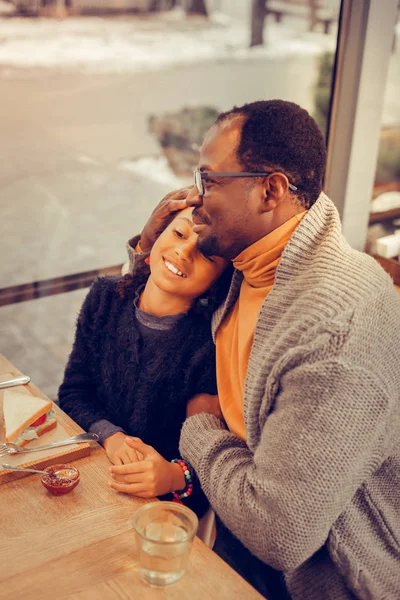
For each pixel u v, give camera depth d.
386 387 0.93
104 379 1.36
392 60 1.99
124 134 4.14
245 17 3.73
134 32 4.46
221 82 3.98
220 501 1.03
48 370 2.45
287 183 1.05
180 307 1.30
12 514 0.98
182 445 1.14
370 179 2.11
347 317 0.96
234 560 1.15
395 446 1.01
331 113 2.04
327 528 0.94
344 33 1.93
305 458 0.91
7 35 4.20
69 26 4.30
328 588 1.02
